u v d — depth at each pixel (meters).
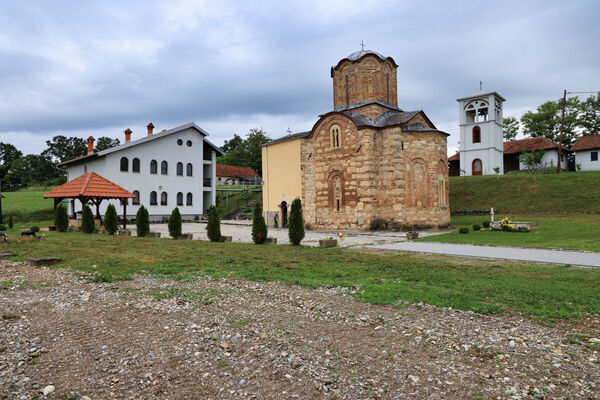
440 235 22.95
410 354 5.62
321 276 11.09
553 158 48.34
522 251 15.98
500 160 50.09
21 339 6.10
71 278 10.77
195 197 45.66
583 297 8.26
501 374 5.01
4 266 12.59
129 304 8.12
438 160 27.94
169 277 11.01
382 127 27.95
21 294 8.95
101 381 4.78
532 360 5.41
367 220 27.44
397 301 8.25
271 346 5.89
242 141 111.75
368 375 4.99
